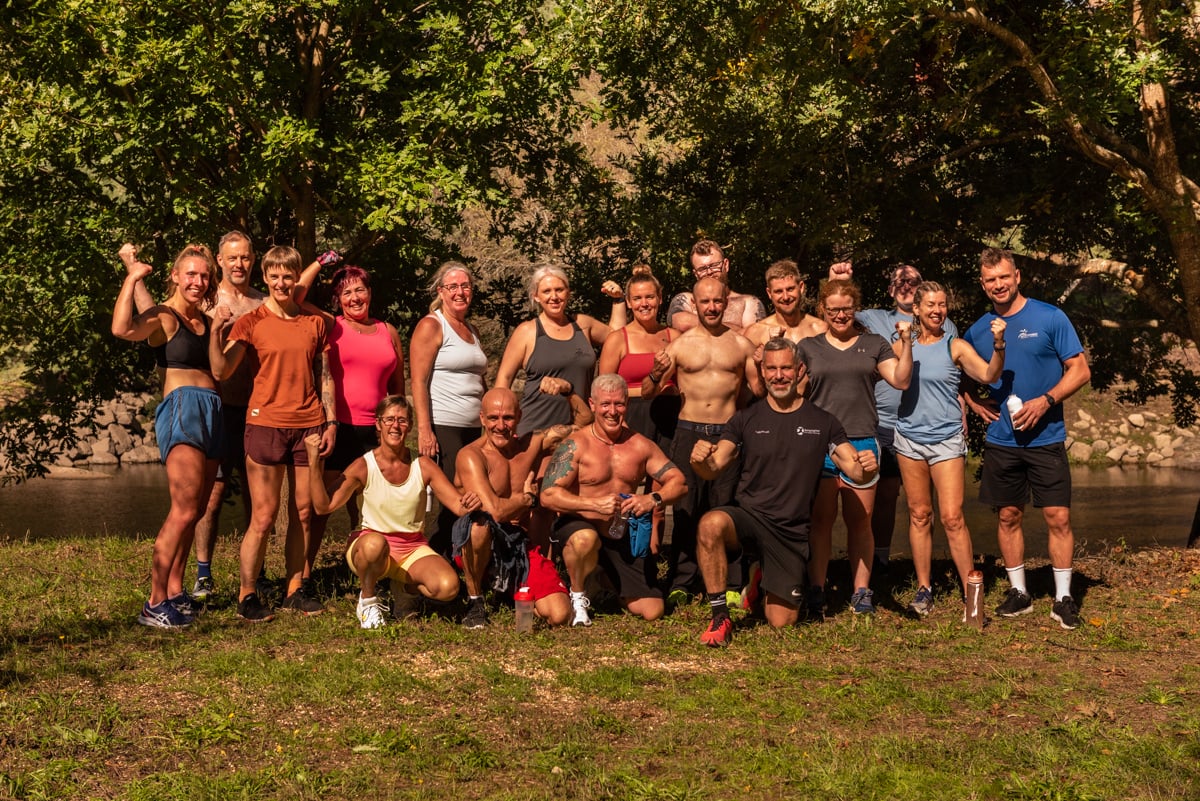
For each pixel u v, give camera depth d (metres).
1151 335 15.30
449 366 7.40
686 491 7.05
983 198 12.85
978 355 7.46
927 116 12.06
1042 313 7.29
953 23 10.75
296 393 6.90
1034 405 7.18
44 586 7.77
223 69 9.43
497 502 6.76
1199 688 5.84
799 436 6.81
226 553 9.21
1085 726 5.21
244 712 5.25
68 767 4.54
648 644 6.59
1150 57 9.57
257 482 6.88
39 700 5.21
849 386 7.25
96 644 6.24
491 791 4.50
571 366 7.43
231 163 10.63
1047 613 7.61
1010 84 12.07
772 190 12.54
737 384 7.41
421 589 6.88
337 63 11.12
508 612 7.13
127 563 8.70
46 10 9.64
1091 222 13.53
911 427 7.50
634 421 7.69
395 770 4.67
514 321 13.38
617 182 13.64
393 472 6.84
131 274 6.38
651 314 7.61
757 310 8.21
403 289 12.84
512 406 6.89
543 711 5.41
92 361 12.35
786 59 11.27
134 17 9.39
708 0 11.32
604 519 6.90
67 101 9.64
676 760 4.83
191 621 6.72
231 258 7.17
